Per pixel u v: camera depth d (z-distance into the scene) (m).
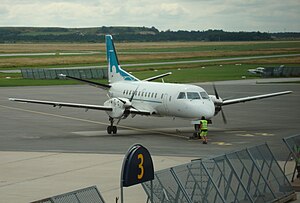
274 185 32.16
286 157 44.34
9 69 190.50
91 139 54.91
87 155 45.78
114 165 41.72
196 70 176.62
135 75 154.38
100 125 66.50
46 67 197.12
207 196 26.95
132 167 23.97
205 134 51.41
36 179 37.44
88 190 23.02
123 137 56.16
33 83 140.12
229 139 54.22
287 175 37.69
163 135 57.31
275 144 51.16
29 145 51.28
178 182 25.70
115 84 66.00
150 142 52.47
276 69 158.12
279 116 74.69
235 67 189.12
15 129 63.09
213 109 54.00
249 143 51.69
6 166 41.69
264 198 30.66
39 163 42.69
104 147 49.78
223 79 146.12
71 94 109.38
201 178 26.98
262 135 56.97
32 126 65.75
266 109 83.75
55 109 84.94
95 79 154.25
